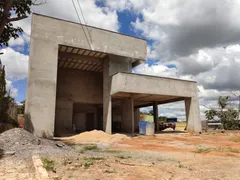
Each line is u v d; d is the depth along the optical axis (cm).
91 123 2928
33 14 1683
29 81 1574
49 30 1725
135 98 2417
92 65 2338
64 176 458
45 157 670
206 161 699
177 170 550
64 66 2366
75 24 1861
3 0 1038
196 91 2264
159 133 2209
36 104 1565
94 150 988
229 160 719
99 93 2541
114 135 1706
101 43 1972
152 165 613
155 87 1984
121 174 486
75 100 2367
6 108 1656
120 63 2116
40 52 1655
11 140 886
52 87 1652
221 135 1941
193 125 2166
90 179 439
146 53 2236
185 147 1107
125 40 2125
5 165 621
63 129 2214
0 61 1562
